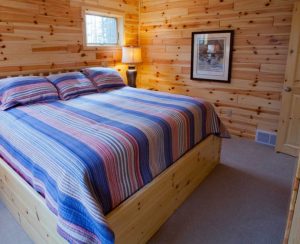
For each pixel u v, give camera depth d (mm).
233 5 3379
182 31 3982
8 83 2531
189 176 2256
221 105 3830
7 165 1921
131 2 4234
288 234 1178
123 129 1724
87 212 1229
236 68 3547
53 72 3334
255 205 2168
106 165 1407
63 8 3279
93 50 3787
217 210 2105
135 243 1650
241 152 3240
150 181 1739
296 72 2883
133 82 4191
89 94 2982
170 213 2027
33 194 1570
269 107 3373
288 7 2961
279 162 2953
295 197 1117
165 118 2006
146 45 4508
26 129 1829
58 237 1432
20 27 2916
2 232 1849
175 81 4289
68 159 1383
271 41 3168
